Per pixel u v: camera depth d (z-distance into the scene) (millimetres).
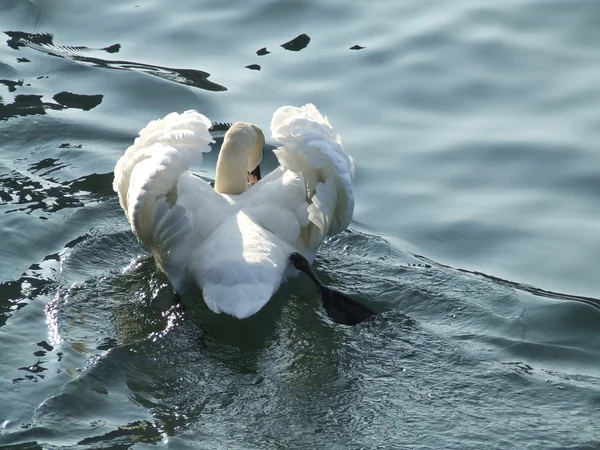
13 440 10094
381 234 14797
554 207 15352
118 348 11742
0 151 16344
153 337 12102
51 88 18328
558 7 20594
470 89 18328
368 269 13859
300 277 13578
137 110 17734
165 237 12414
